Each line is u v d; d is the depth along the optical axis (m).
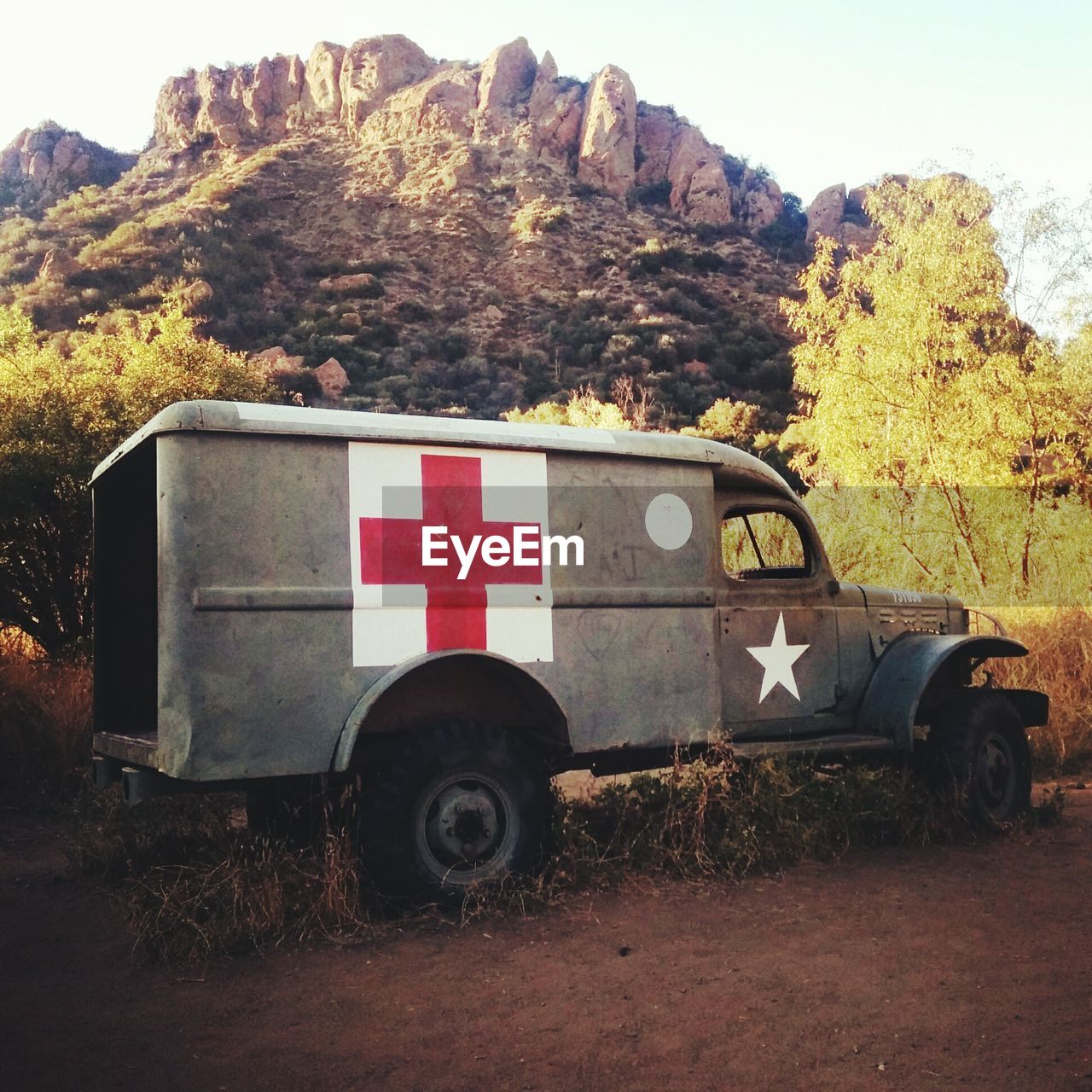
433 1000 3.79
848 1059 3.22
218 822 5.68
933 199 16.23
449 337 62.62
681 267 79.75
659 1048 3.34
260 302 68.75
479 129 103.25
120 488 5.97
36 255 73.62
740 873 5.27
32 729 7.80
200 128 112.06
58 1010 3.80
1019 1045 3.26
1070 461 14.56
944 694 6.71
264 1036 3.52
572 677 5.28
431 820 4.80
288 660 4.58
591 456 5.48
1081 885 5.04
